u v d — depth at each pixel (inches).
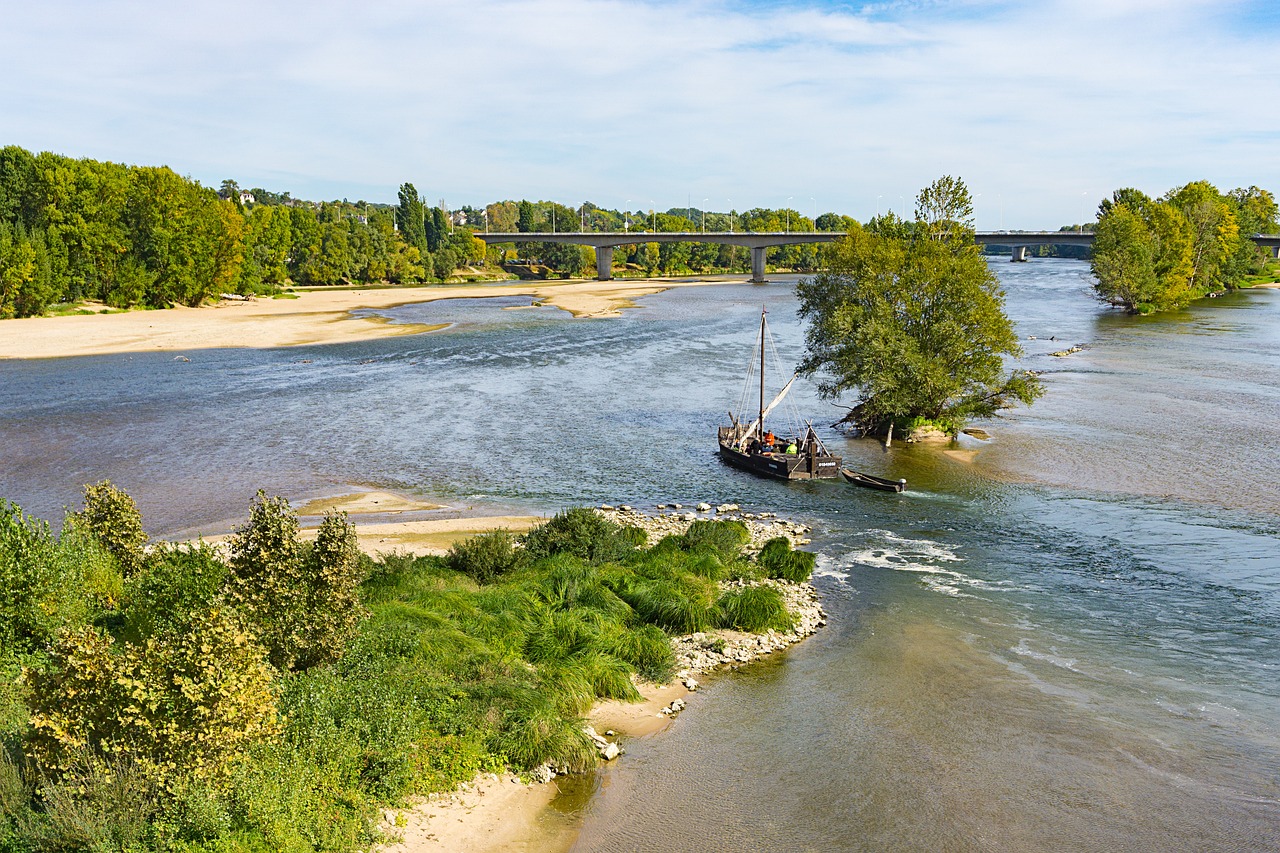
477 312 5270.7
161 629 668.1
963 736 794.2
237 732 570.9
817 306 2240.4
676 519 1517.0
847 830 652.7
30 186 4505.4
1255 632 1042.1
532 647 919.0
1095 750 772.6
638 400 2596.0
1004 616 1088.8
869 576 1238.3
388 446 2042.3
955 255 2170.3
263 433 2164.1
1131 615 1093.1
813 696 873.5
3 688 642.2
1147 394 2561.5
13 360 3297.2
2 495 1632.6
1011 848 634.2
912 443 2082.9
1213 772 739.4
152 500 1601.9
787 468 1784.0
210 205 5315.0
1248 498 1606.8
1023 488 1708.9
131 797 525.7
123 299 4842.5
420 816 631.8
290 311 5236.2
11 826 506.9
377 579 1049.5
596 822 653.9
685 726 811.4
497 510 1568.7
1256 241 7568.9
